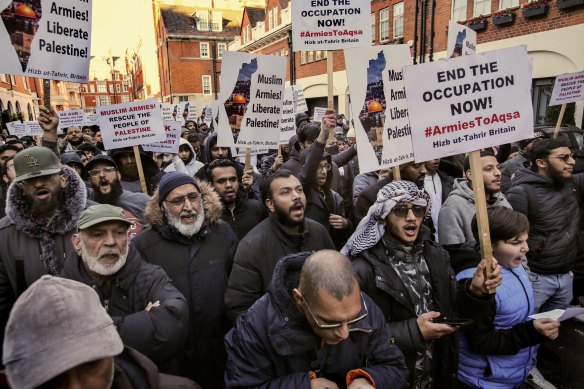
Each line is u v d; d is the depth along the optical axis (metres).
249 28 35.81
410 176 3.15
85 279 1.90
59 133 9.20
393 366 1.67
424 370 2.03
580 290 3.82
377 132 2.78
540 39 12.06
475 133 1.93
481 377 2.12
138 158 3.74
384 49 2.76
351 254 2.10
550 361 3.32
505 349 2.00
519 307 2.09
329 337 1.38
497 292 2.07
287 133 5.02
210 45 43.34
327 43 3.74
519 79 1.95
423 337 1.82
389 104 2.79
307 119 7.48
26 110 31.61
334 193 3.79
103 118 3.78
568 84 5.01
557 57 11.78
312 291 1.33
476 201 1.89
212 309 2.39
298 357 1.56
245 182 3.52
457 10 14.86
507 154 5.71
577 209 3.26
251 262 2.30
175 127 4.70
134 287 1.93
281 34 28.36
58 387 0.95
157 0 45.31
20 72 2.73
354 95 2.72
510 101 1.94
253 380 1.56
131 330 1.73
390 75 2.79
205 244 2.48
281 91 3.62
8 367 0.91
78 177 2.40
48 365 0.89
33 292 0.95
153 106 3.83
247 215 3.46
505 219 2.08
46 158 2.22
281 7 28.45
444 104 1.91
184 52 42.44
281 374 1.57
